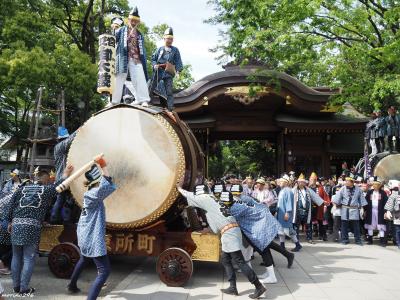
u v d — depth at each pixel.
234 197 6.20
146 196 6.12
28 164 20.62
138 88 7.23
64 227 6.66
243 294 5.50
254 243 6.11
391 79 14.26
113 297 5.30
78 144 6.50
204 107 21.27
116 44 7.21
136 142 6.26
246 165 38.66
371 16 15.56
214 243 6.12
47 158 21.06
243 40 15.28
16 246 5.38
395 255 8.92
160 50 8.11
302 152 21.67
